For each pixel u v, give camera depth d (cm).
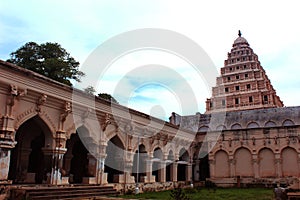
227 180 2792
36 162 1733
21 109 1258
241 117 3219
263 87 3972
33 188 1174
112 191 1578
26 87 1263
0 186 1134
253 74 4084
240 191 2086
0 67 1161
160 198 1464
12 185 1234
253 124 3139
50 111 1396
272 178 2628
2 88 1186
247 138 2820
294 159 2612
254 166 2736
